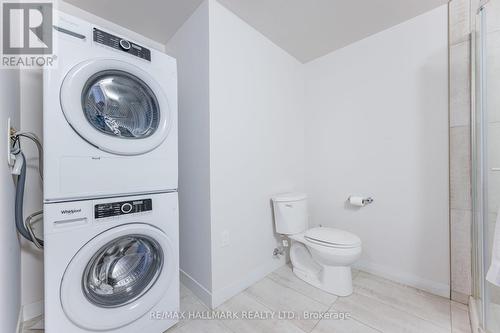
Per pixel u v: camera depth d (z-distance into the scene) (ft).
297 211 5.85
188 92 5.22
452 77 4.67
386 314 4.34
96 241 3.00
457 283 4.66
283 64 6.56
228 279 4.96
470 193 4.49
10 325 3.20
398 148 5.48
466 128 4.52
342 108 6.49
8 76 3.36
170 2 4.65
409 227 5.34
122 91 3.55
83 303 2.92
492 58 3.80
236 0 4.61
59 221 2.76
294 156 6.98
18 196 3.49
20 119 4.14
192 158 5.11
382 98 5.72
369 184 5.98
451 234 4.72
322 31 5.71
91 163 3.02
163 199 3.75
